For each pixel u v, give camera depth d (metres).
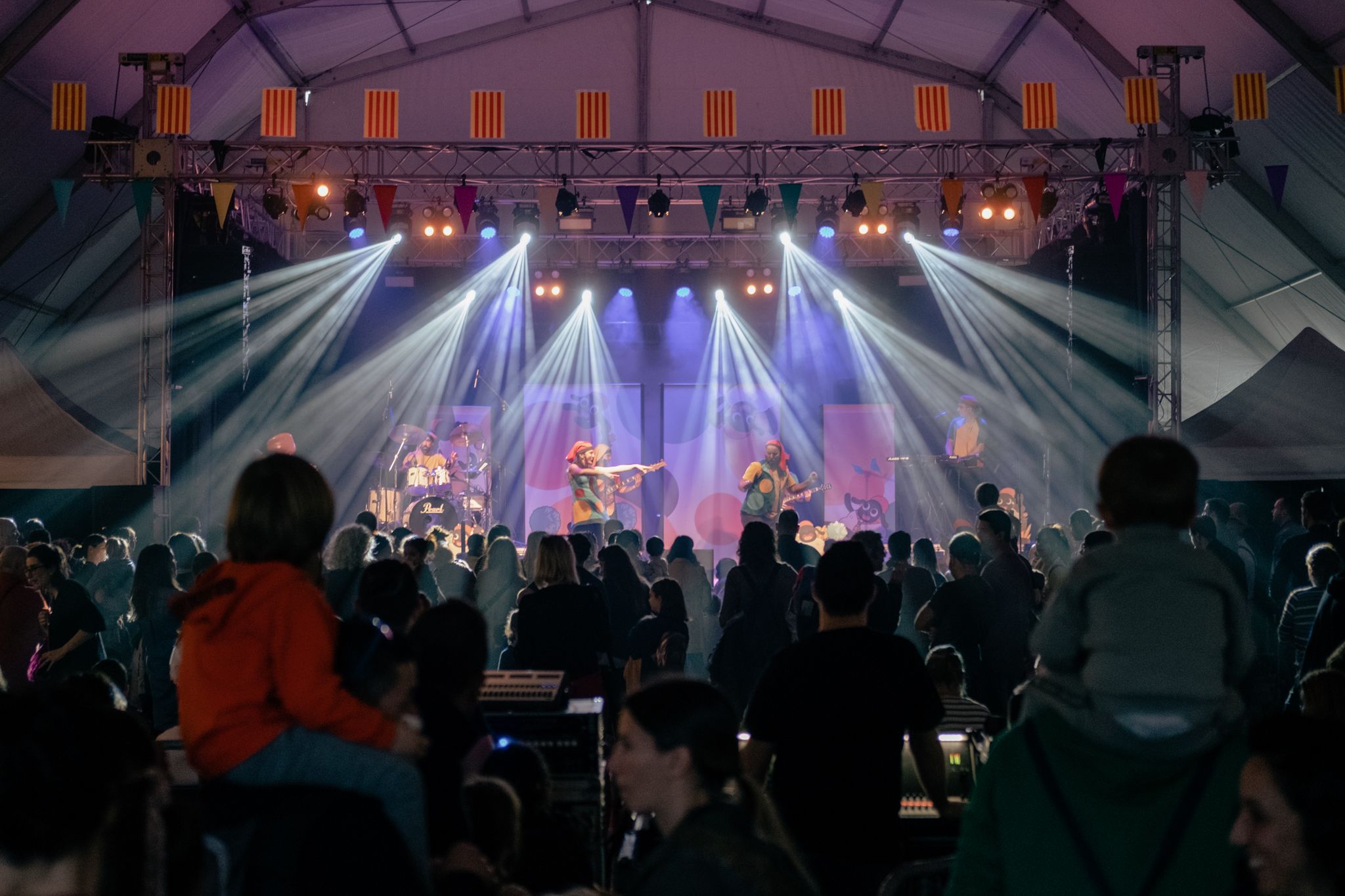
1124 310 13.36
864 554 3.24
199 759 2.28
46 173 14.09
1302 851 1.49
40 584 6.61
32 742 1.25
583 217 16.33
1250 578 8.66
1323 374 12.94
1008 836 1.89
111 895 1.30
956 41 16.53
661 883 1.78
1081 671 1.91
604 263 17.80
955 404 17.34
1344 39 11.61
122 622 7.91
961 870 1.96
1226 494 12.81
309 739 2.26
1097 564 1.97
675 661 5.80
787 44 17.73
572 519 17.27
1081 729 1.87
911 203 14.91
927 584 7.07
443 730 2.74
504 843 2.76
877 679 3.10
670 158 17.66
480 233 15.20
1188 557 1.95
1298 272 15.37
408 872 2.21
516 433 17.70
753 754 3.15
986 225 17.53
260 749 2.25
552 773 3.70
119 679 4.68
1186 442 13.00
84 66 13.02
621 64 17.72
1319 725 1.56
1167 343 17.08
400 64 17.64
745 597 6.32
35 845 1.22
